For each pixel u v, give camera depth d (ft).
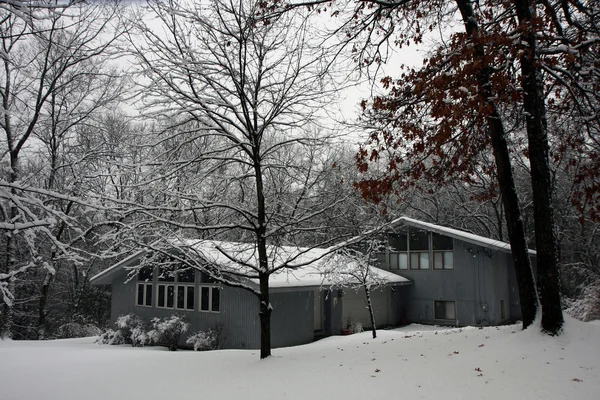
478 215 106.63
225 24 31.96
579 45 27.53
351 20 32.78
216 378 28.45
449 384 22.72
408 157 30.99
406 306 81.20
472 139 34.32
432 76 28.19
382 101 30.42
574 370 23.04
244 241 40.04
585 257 90.84
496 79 24.27
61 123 64.64
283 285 53.21
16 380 32.04
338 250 39.65
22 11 17.34
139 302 67.72
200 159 33.53
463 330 38.93
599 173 30.68
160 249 32.40
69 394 26.99
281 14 31.48
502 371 23.93
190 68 32.45
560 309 28.53
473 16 30.40
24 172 55.88
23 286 86.63
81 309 91.56
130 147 34.30
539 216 29.32
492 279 72.49
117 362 38.45
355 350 34.14
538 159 29.48
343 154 38.70
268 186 38.75
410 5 32.71
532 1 28.89
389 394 22.00
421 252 80.48
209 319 58.49
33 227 20.56
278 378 26.81
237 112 34.35
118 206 30.55
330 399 22.07
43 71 51.37
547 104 34.96
